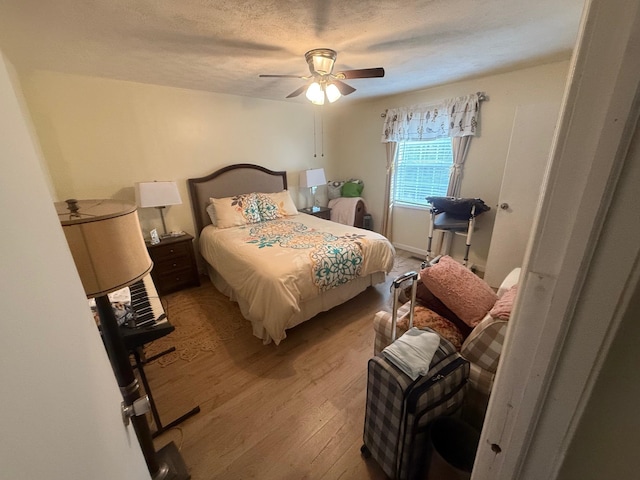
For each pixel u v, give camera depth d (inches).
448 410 45.1
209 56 83.9
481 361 49.8
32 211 18.1
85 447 18.5
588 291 13.3
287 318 79.4
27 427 13.6
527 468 17.8
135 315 55.1
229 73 100.9
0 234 14.0
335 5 57.0
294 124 163.2
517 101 112.7
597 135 11.8
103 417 22.7
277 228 123.5
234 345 86.0
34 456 13.6
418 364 43.8
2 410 12.2
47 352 16.6
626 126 11.0
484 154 126.4
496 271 115.3
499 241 112.2
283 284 79.1
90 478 18.2
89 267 34.3
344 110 180.4
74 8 54.9
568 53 90.0
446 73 110.9
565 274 13.8
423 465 44.7
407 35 72.9
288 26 65.8
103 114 106.0
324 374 74.0
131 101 111.2
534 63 100.7
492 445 19.3
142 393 68.3
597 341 13.5
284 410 63.5
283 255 90.3
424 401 40.8
